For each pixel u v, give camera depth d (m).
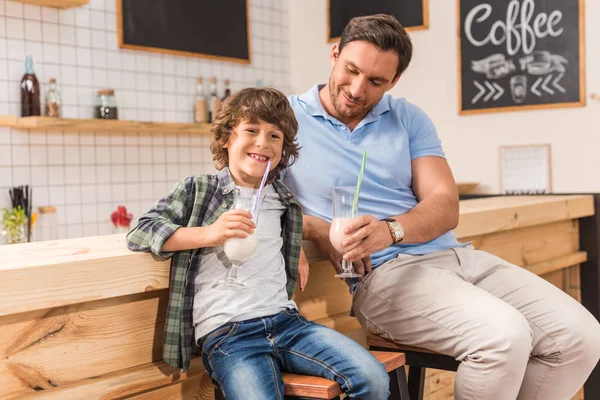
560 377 1.74
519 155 3.81
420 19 4.13
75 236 3.74
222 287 1.47
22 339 1.35
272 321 1.47
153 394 1.57
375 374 1.35
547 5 3.68
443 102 4.09
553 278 3.20
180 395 1.62
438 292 1.70
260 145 1.52
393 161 1.95
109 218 3.90
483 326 1.58
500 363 1.55
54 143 3.65
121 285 1.42
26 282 1.27
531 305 1.79
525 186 3.80
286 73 4.83
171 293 1.48
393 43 1.82
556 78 3.67
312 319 1.97
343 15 4.50
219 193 1.54
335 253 1.83
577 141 3.62
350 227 1.62
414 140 2.05
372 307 1.82
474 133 3.98
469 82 3.96
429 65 4.12
